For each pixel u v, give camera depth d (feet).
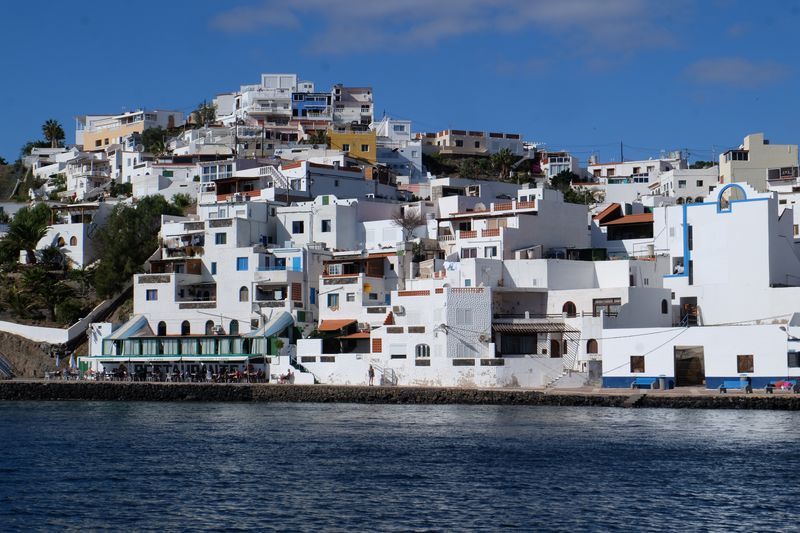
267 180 592.60
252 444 283.38
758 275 424.05
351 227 529.04
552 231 492.13
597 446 273.95
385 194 631.56
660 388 375.25
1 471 243.60
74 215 573.33
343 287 466.29
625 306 414.21
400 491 220.64
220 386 417.69
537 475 236.22
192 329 485.97
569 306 431.02
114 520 197.57
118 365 472.85
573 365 404.16
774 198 432.25
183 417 353.10
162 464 252.01
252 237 510.17
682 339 373.81
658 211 472.03
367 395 395.75
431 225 520.83
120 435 304.50
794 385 353.31
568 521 196.65
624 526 193.36
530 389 384.47
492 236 478.18
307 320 473.26
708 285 431.43
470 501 211.61
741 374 362.74
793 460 250.98
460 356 404.57
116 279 520.42
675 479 230.89
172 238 520.01
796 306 409.90
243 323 476.95
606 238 509.76
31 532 189.57
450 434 299.79
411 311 418.31
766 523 195.11
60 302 518.37
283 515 201.05
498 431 304.91
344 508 206.18
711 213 437.58
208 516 200.34
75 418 353.10
